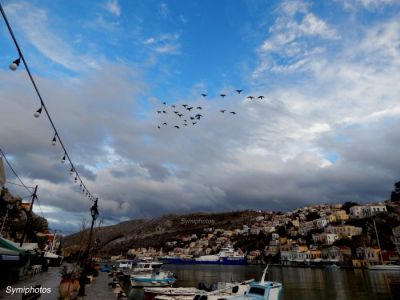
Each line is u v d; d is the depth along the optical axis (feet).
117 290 79.92
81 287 68.64
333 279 224.53
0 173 115.03
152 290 101.71
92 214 69.82
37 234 229.66
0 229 136.56
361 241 408.87
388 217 444.14
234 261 556.92
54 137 42.55
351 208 542.57
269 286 72.18
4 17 21.16
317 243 483.51
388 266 311.68
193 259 597.11
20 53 25.16
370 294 142.51
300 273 297.74
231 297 70.79
